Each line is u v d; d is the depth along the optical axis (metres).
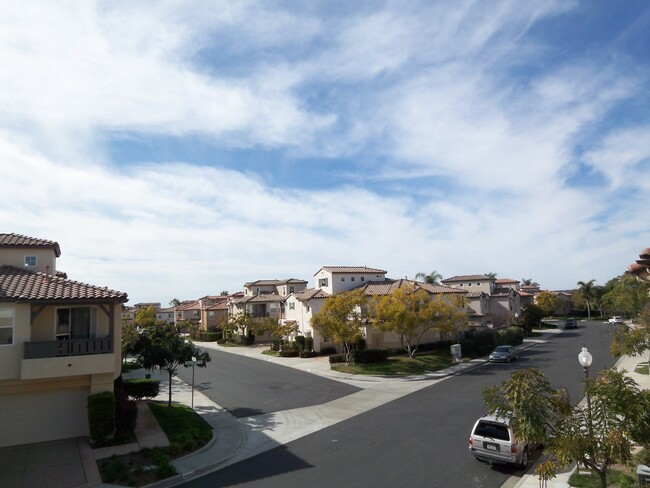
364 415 21.61
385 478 13.66
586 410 9.75
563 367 32.91
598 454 8.96
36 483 13.79
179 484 13.88
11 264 22.28
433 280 75.31
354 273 49.47
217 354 50.22
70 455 16.09
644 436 8.58
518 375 10.49
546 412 9.98
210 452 16.72
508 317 63.22
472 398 24.41
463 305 40.44
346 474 14.09
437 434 18.00
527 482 13.09
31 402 17.55
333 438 18.06
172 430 19.06
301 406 24.12
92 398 17.22
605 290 88.00
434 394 26.00
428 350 42.84
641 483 10.88
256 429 19.88
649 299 28.69
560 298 97.00
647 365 30.89
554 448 9.41
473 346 41.34
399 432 18.47
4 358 16.59
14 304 16.88
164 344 22.64
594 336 54.31
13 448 16.88
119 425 18.03
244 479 14.08
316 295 44.91
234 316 65.06
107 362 17.64
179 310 98.06
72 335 18.73
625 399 8.79
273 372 35.66
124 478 14.00
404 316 35.69
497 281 90.19
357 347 40.62
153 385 25.30
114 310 18.55
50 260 23.12
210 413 23.05
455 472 14.01
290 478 13.96
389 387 28.77
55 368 16.86
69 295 17.61
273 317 60.75
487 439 14.20
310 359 41.91
